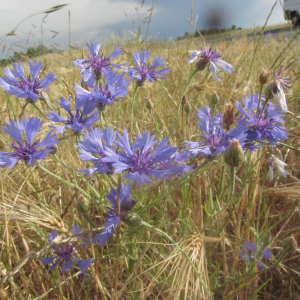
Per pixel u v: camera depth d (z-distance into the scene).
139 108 0.39
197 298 0.17
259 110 0.20
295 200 0.21
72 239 0.16
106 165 0.16
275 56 0.59
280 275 0.25
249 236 0.26
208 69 0.27
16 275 0.21
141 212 0.18
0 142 0.29
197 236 0.17
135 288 0.21
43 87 0.20
